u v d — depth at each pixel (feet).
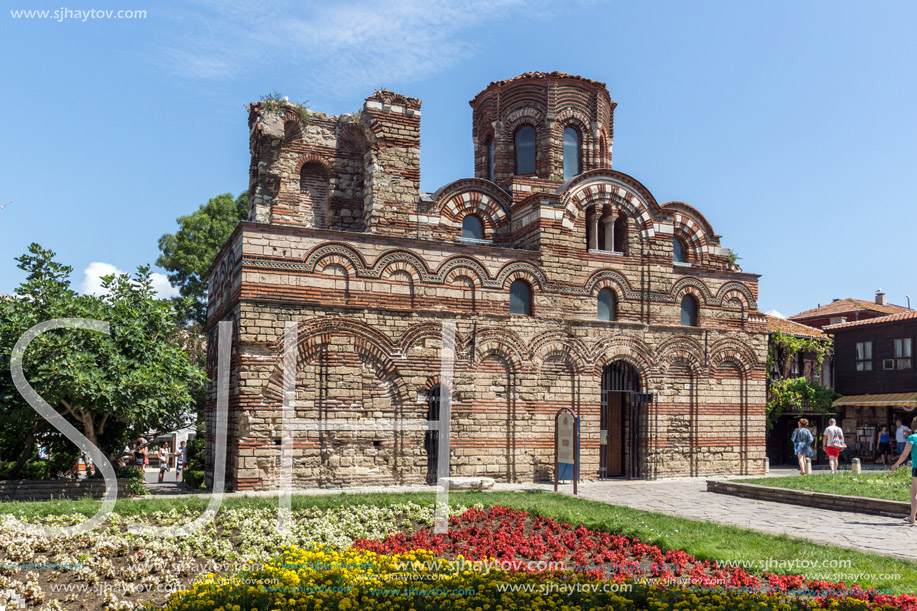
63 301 66.59
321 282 75.10
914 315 120.16
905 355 122.01
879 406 125.39
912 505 53.16
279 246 73.51
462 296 81.25
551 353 84.43
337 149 97.35
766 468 95.14
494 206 96.53
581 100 105.09
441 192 94.38
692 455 90.79
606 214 92.32
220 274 86.84
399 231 91.45
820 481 74.28
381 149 91.66
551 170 101.91
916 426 55.01
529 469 81.97
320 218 96.78
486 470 80.02
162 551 41.37
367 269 77.05
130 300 73.00
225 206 156.35
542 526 51.65
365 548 43.21
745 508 61.93
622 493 73.05
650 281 91.91
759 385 96.43
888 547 44.60
